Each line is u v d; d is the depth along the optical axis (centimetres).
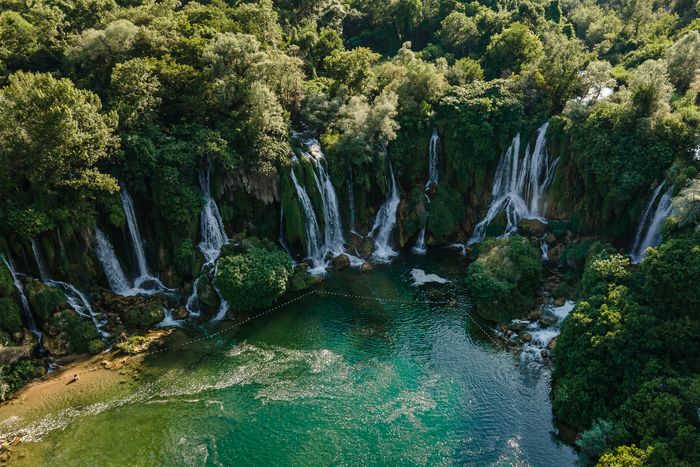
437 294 5472
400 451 3325
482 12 11075
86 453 3319
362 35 12206
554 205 6394
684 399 2862
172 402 3834
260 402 3841
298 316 5091
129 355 4422
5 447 3350
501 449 3322
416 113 6988
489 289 4956
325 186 6362
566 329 3825
